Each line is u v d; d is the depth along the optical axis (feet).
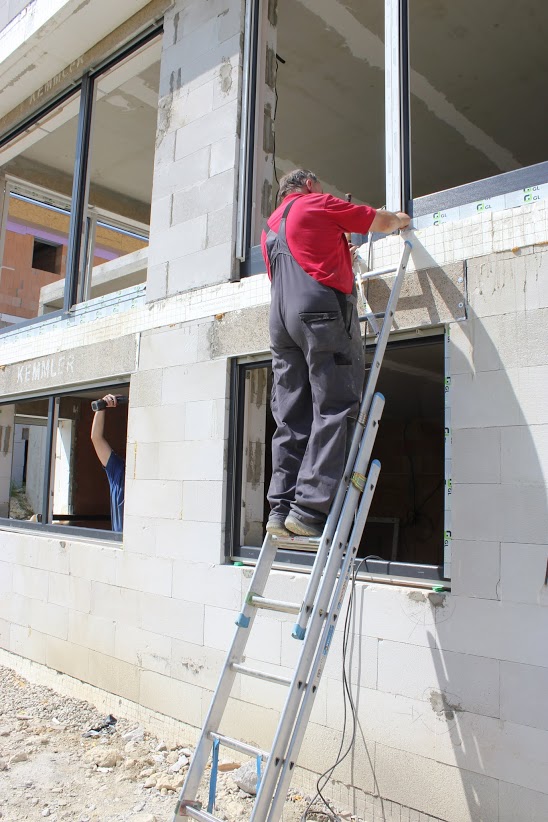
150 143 24.63
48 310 41.81
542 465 9.48
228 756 12.76
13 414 23.57
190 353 14.79
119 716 15.20
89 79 19.95
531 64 19.17
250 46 14.99
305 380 9.68
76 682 16.55
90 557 16.53
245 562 13.44
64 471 28.37
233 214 14.49
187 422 14.62
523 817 9.11
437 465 23.65
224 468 13.79
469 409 10.27
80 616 16.62
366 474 9.32
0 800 11.41
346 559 8.79
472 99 20.88
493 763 9.45
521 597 9.44
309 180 10.32
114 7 17.69
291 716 8.16
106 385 17.61
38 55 19.98
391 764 10.47
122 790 11.84
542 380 9.62
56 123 22.58
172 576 14.39
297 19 17.69
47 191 27.09
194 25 16.07
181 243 15.51
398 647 10.58
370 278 11.51
